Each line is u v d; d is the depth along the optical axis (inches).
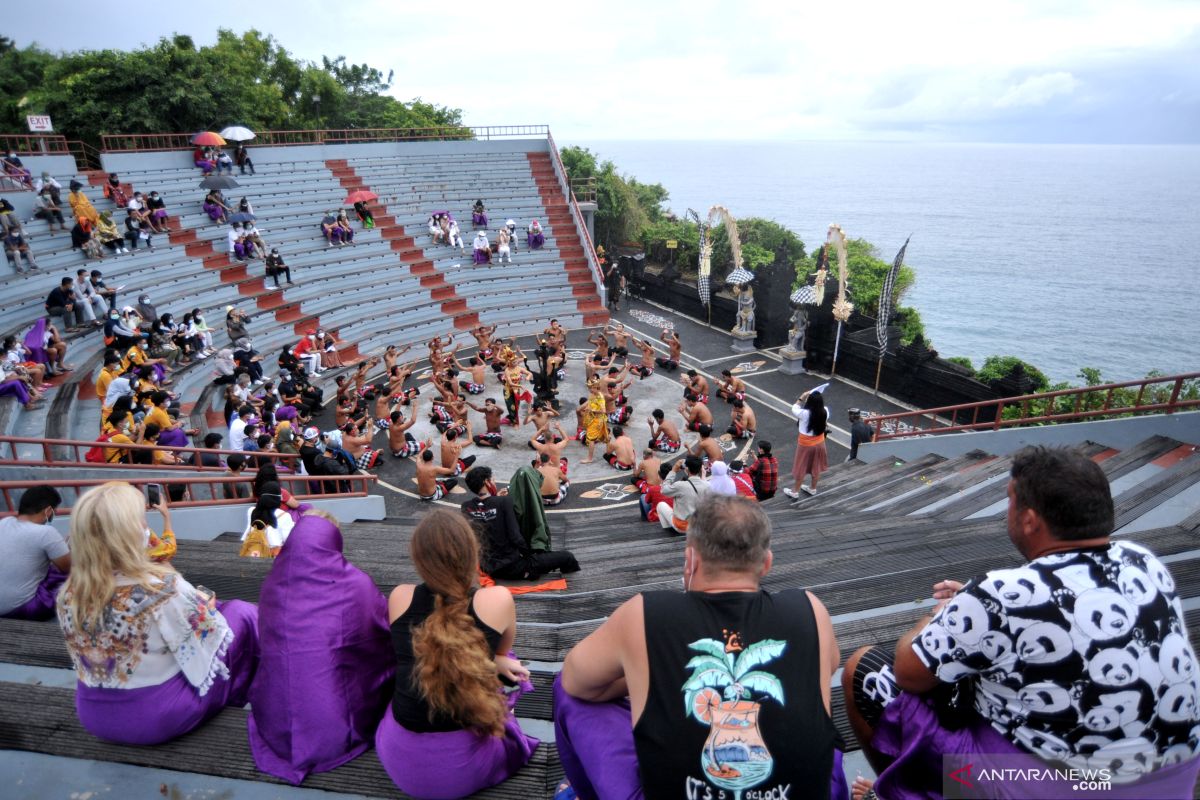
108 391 593.9
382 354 1080.8
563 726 116.0
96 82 1364.4
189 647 142.9
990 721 94.1
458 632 118.3
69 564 211.3
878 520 376.2
